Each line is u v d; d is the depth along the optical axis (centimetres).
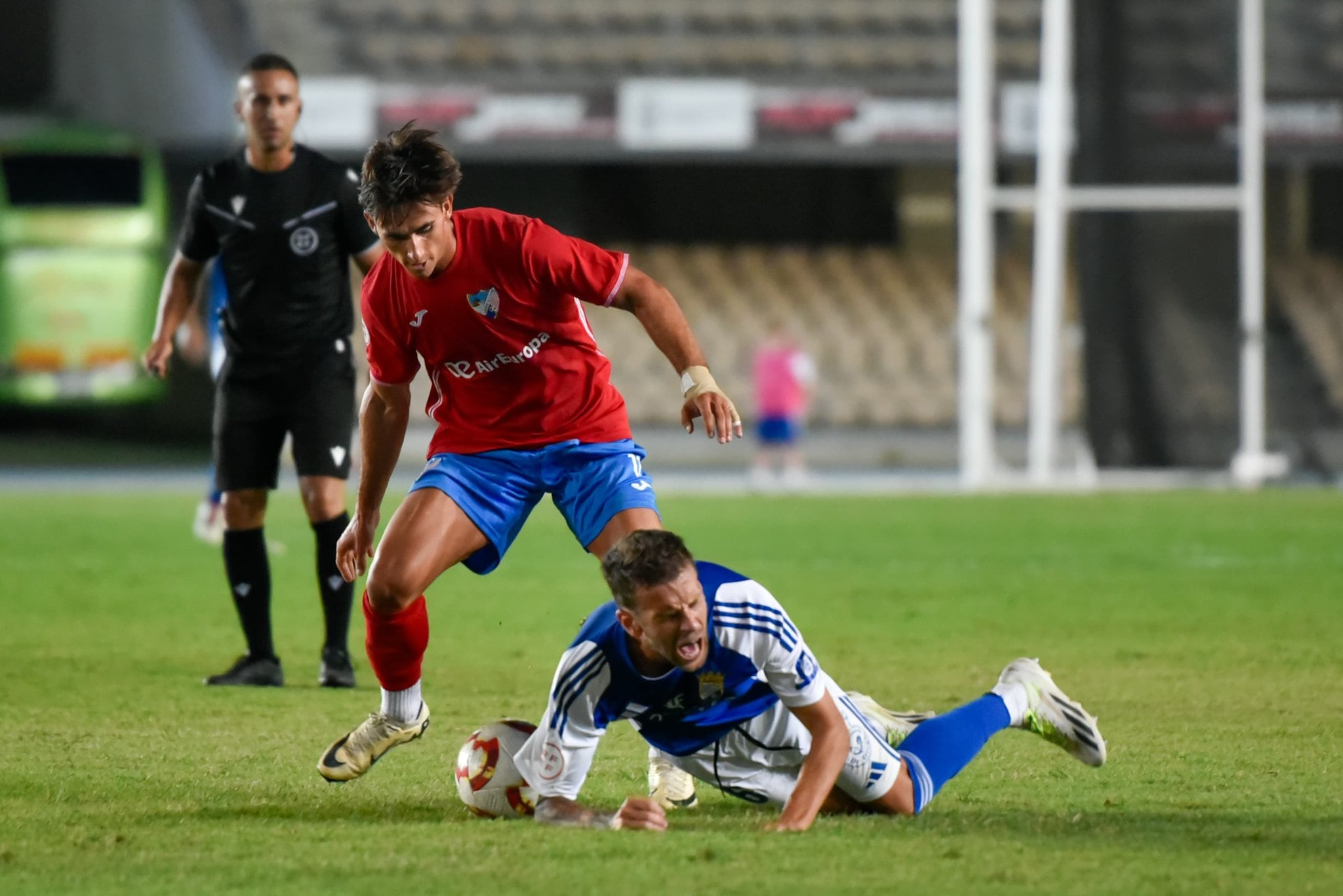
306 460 2378
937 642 2794
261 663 2409
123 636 2889
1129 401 6662
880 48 10475
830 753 1438
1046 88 6175
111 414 10825
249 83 2311
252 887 1265
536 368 1695
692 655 1360
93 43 9956
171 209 9656
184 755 1864
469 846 1394
